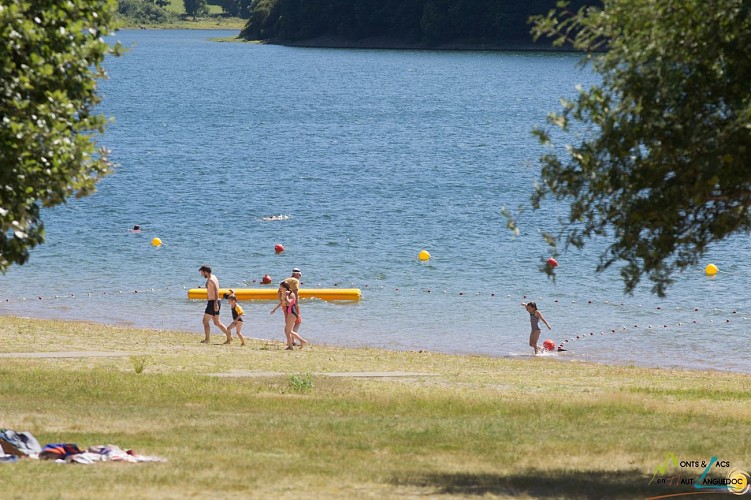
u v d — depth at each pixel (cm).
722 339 5894
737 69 2242
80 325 5906
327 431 2970
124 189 11712
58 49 2322
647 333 6047
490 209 10475
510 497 2127
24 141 2184
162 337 5591
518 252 8369
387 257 8250
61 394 3609
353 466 2444
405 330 6081
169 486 2117
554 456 2689
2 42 2189
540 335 5997
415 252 8431
